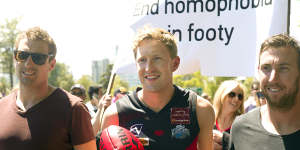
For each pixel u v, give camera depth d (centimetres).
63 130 194
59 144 193
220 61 325
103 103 307
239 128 200
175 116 212
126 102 224
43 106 195
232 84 358
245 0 317
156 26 343
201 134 217
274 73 177
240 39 318
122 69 337
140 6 350
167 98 217
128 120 219
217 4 327
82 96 516
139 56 214
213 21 329
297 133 176
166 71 212
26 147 186
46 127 190
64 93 206
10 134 189
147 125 212
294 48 176
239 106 358
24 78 195
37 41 196
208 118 215
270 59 179
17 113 195
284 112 181
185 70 337
